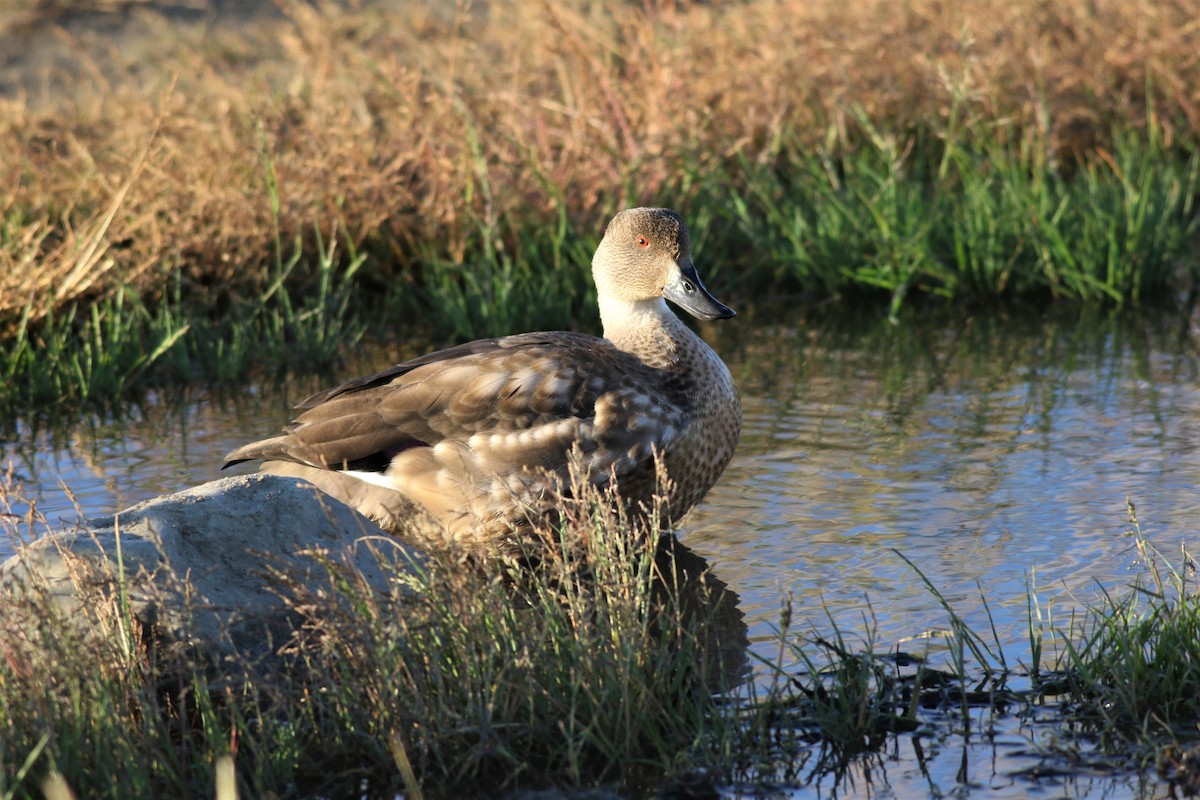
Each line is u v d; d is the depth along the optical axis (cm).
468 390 948
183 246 1527
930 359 1385
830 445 1128
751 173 1727
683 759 678
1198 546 884
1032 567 871
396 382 970
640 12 2008
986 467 1056
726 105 1852
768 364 1389
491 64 2014
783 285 1702
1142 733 684
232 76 2116
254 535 815
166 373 1435
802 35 1961
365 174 1633
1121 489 993
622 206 1638
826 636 800
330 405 966
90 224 1506
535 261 1616
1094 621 781
